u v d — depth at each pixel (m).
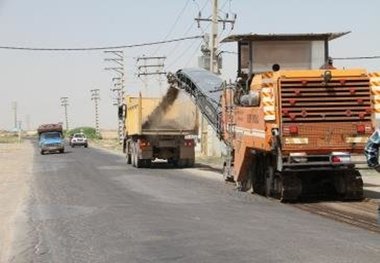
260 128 16.98
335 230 11.66
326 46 18.92
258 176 19.00
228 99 21.38
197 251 9.96
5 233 12.61
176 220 13.51
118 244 10.87
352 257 9.16
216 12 39.75
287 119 16.12
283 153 16.16
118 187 22.30
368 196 17.53
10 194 21.03
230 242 10.65
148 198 18.30
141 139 34.44
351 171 16.66
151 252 10.04
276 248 9.99
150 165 35.38
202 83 26.94
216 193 19.41
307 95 16.19
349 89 16.31
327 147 16.16
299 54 18.91
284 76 16.16
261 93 16.80
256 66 18.84
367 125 16.28
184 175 28.20
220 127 23.17
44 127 66.31
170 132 34.12
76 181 25.67
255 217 13.70
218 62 40.00
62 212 15.55
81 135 91.75
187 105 34.16
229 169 22.22
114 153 62.25
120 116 42.25
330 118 16.23
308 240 10.63
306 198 17.45
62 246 10.95
